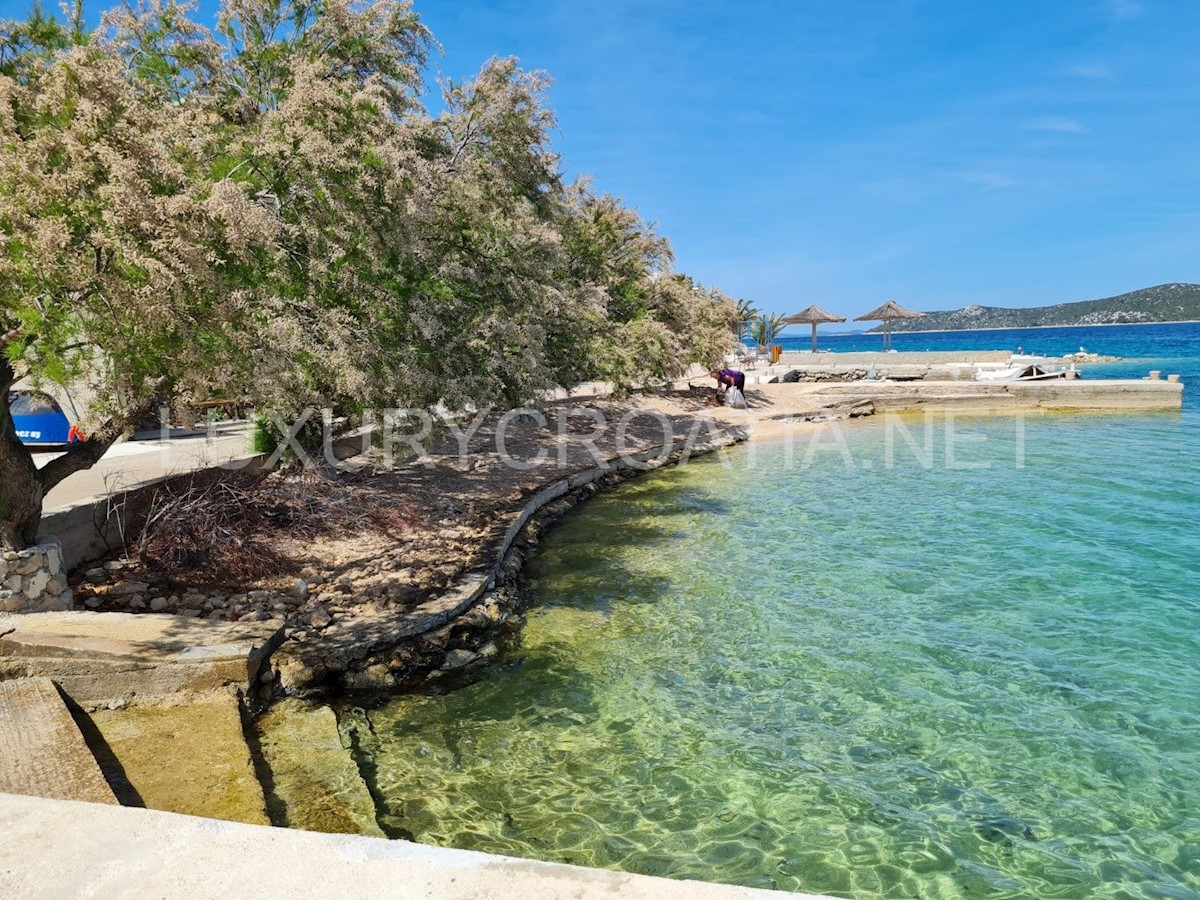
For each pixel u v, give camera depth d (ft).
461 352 35.06
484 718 23.49
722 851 17.30
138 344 21.58
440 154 37.50
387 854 8.29
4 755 17.37
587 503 54.03
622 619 31.50
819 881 16.30
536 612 32.32
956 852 17.24
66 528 29.17
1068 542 41.73
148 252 19.77
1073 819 18.38
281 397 26.61
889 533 44.70
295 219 26.20
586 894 7.55
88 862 8.18
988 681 25.55
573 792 19.66
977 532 44.34
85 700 21.86
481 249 38.91
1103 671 26.18
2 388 23.68
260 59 34.60
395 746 21.86
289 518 37.14
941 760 20.97
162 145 22.47
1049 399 103.55
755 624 30.86
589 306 60.03
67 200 19.39
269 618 27.73
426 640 27.58
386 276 30.76
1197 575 35.83
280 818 17.74
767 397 107.14
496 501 47.03
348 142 26.30
